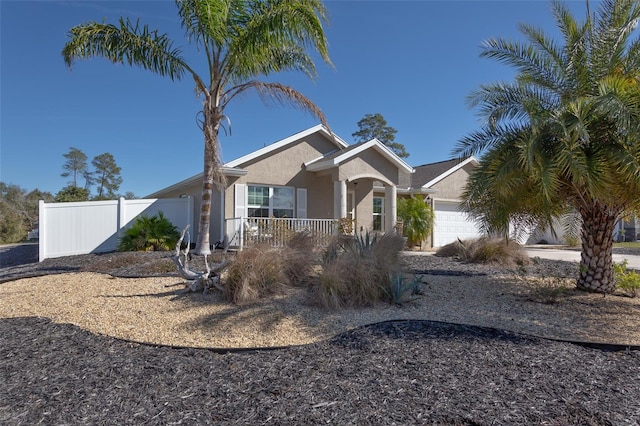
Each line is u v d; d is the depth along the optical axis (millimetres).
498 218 7508
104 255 12688
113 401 3230
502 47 7742
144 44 9758
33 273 9758
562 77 7426
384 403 3174
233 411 3057
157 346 4617
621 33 7078
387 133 44062
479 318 5805
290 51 11219
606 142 6336
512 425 2826
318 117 11164
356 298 6324
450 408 3078
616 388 3436
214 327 5312
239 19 10297
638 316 5930
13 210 35250
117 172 70812
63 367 3977
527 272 9734
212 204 14984
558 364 3986
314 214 15852
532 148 6098
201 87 10516
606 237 7457
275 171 14984
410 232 16734
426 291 7531
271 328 5277
